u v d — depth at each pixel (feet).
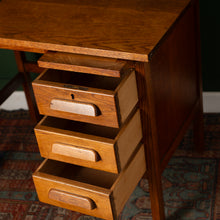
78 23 5.17
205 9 7.05
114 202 4.79
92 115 4.58
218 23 7.12
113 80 5.68
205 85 7.85
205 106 8.02
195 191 6.48
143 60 4.45
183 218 6.09
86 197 4.83
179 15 5.13
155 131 5.19
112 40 4.74
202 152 7.17
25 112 8.60
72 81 5.63
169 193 6.50
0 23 5.38
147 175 5.51
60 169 5.47
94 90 4.49
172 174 6.82
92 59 4.66
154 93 5.07
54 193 4.99
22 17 5.46
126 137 4.77
